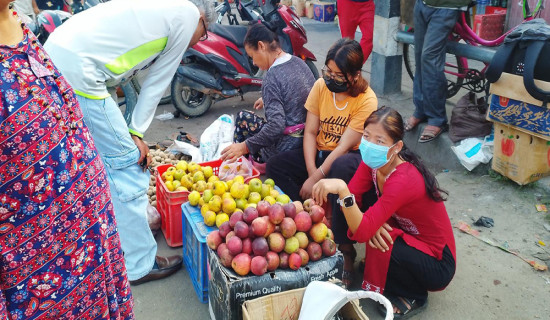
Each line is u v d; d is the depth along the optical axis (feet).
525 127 11.29
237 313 7.49
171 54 8.98
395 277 8.61
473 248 10.59
